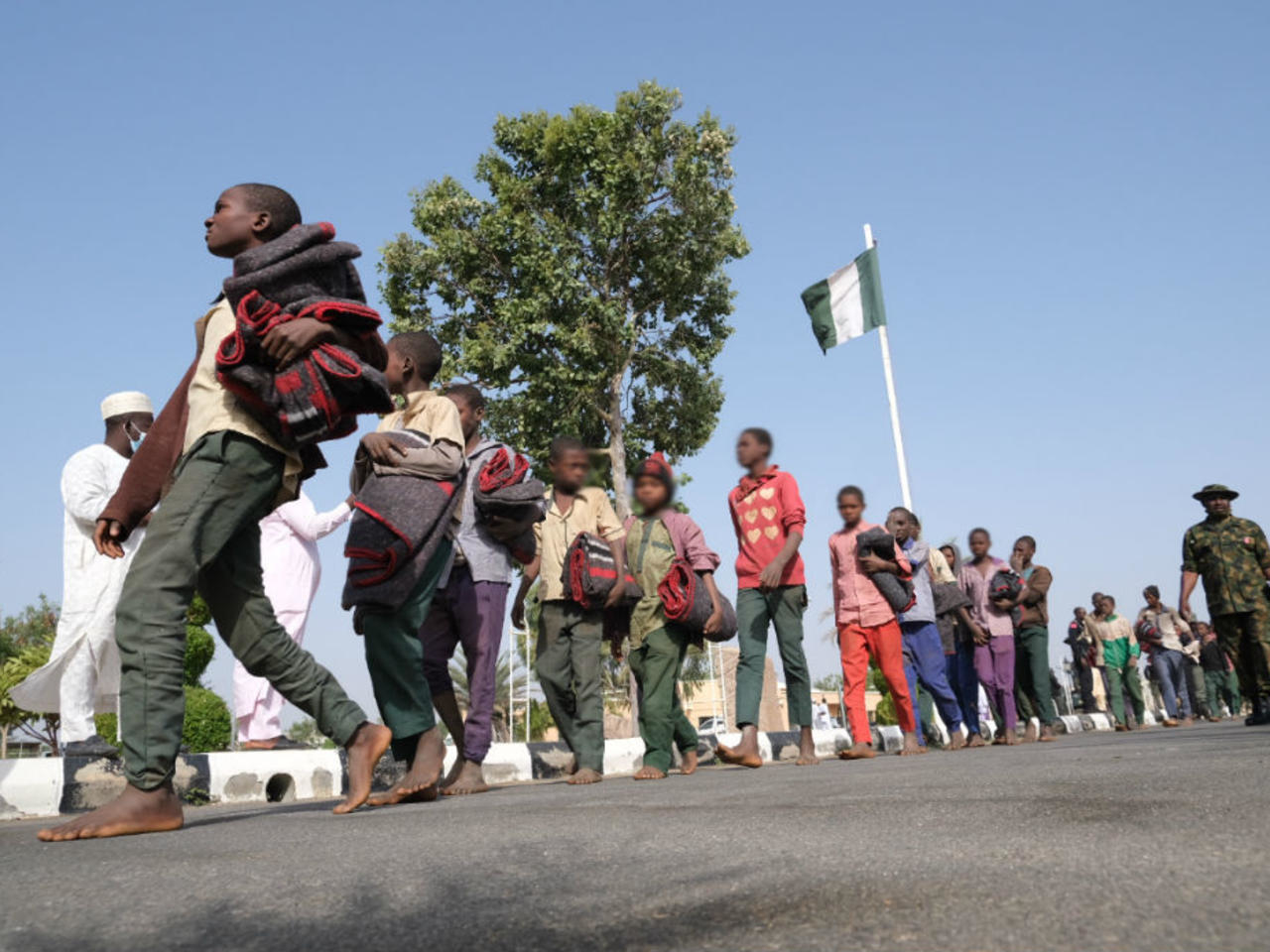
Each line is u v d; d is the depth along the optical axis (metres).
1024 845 1.44
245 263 2.48
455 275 20.11
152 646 2.38
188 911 1.26
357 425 2.61
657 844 1.69
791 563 6.09
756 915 1.11
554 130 19.80
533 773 6.26
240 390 2.46
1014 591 8.69
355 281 2.73
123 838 2.21
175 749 2.38
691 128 19.88
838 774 3.91
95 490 4.57
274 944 1.10
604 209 19.52
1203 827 1.51
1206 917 0.98
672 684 5.39
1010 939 0.95
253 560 2.71
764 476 6.16
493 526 4.41
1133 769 2.78
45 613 28.62
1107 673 13.84
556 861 1.56
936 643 8.00
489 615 4.38
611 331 19.28
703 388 20.67
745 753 6.01
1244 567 7.67
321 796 5.20
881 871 1.31
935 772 3.48
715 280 20.84
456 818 2.37
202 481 2.49
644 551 5.45
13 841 2.27
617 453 19.62
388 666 3.28
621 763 6.85
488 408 19.06
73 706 4.50
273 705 5.73
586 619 5.12
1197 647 16.50
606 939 1.05
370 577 3.17
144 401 4.92
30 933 1.18
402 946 1.07
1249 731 5.75
